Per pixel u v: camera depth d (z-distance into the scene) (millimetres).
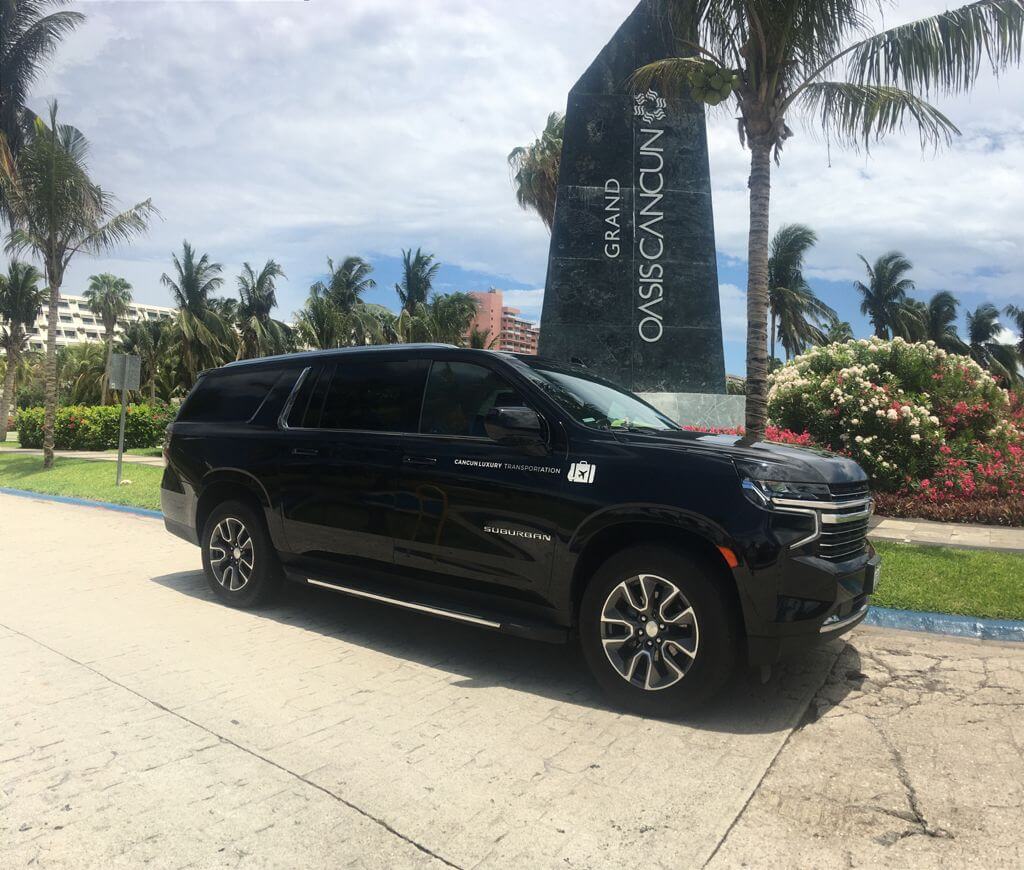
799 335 43656
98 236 18688
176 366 42000
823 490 3639
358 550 4820
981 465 10281
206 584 6523
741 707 3883
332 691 4055
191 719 3641
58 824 2686
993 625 5164
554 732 3562
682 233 14102
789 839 2686
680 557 3621
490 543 4199
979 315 66562
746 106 8625
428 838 2645
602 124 14156
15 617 5426
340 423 5105
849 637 5105
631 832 2709
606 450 3957
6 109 21281
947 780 3143
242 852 2535
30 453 25125
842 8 7922
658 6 8781
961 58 7941
